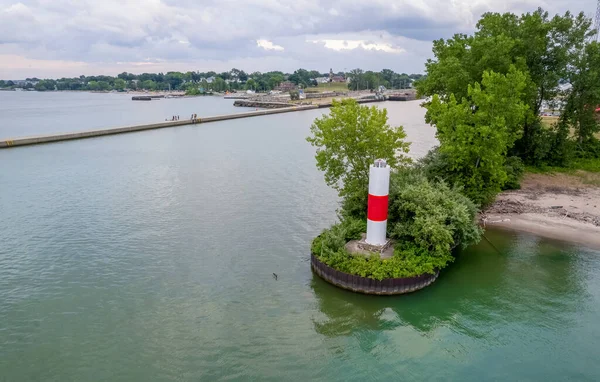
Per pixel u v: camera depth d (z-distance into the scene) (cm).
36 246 3497
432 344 2320
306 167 6462
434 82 5541
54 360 2169
